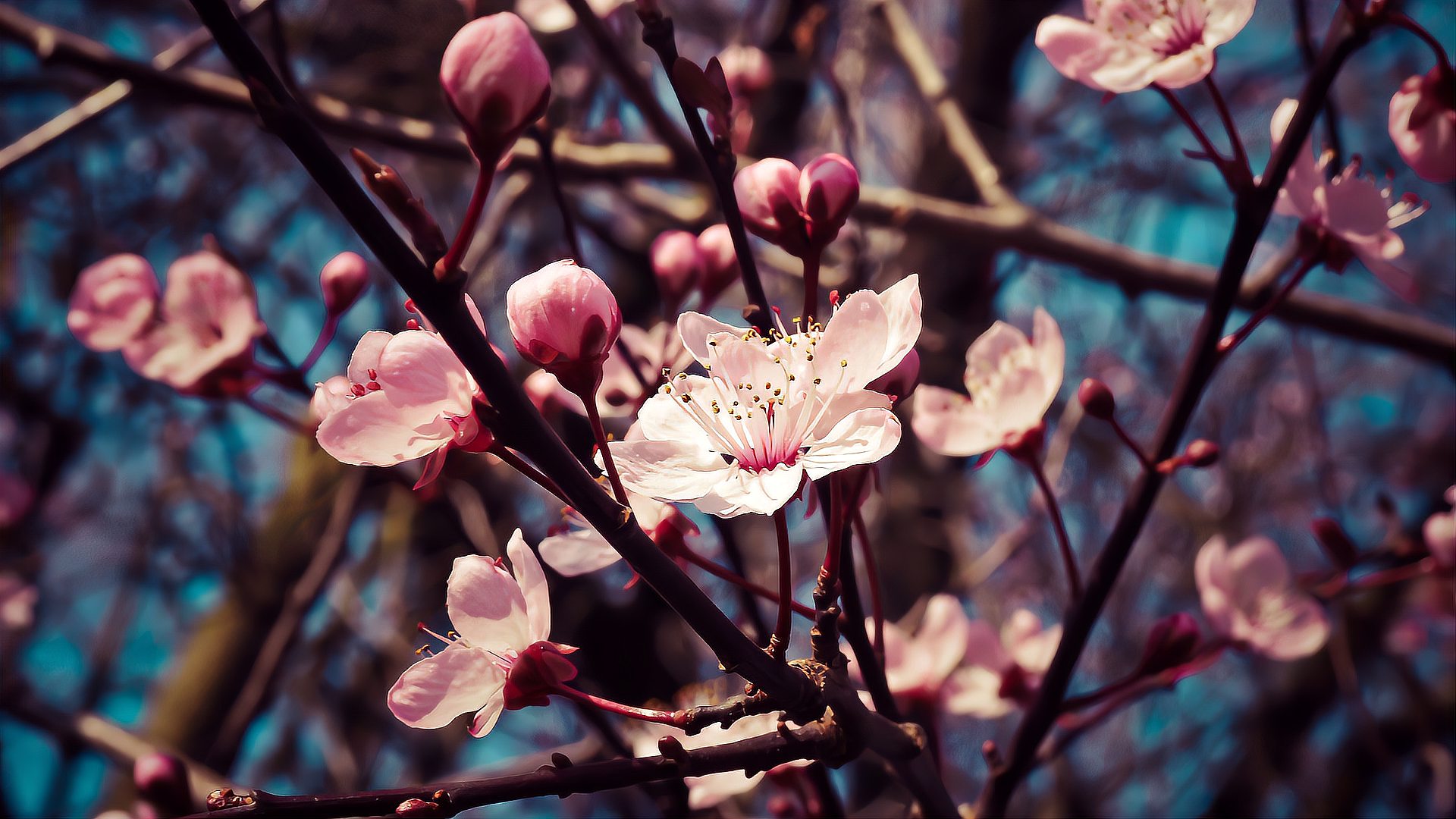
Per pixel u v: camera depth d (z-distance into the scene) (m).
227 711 0.43
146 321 0.24
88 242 0.49
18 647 0.42
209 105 0.32
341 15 0.40
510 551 0.19
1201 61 0.21
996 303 0.47
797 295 0.43
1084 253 0.36
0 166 0.30
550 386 0.22
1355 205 0.21
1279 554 0.24
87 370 0.48
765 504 0.18
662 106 0.31
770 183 0.19
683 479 0.18
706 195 0.37
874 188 0.36
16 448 0.49
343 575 0.43
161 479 0.49
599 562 0.20
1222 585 0.24
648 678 0.41
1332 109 0.24
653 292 0.47
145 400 0.49
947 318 0.46
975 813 0.22
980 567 0.39
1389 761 0.35
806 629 0.42
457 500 0.33
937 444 0.22
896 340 0.18
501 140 0.17
